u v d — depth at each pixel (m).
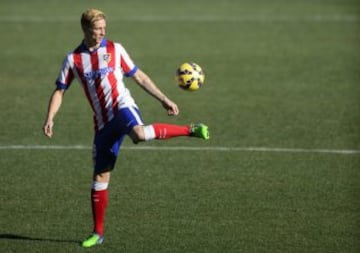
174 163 33.84
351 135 38.19
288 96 46.38
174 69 53.75
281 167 33.22
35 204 28.77
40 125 40.25
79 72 24.62
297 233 25.84
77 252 24.28
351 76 51.09
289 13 72.62
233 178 31.77
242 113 42.69
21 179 31.66
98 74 24.52
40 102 45.19
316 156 34.81
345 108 43.41
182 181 31.42
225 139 37.62
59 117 41.78
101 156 24.77
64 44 61.16
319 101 45.03
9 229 26.30
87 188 30.61
